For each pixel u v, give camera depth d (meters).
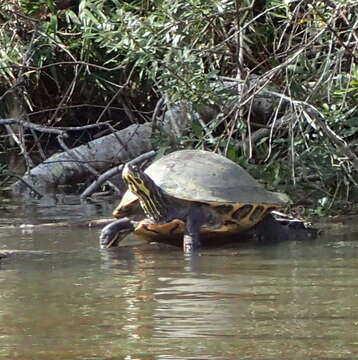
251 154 12.09
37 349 4.79
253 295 6.30
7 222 11.44
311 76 11.86
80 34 15.34
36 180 15.98
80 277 7.32
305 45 10.97
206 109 14.07
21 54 15.30
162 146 13.12
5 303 6.16
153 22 11.45
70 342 4.93
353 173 11.89
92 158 16.23
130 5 12.26
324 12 11.17
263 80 11.73
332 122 11.31
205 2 11.32
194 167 9.93
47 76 18.53
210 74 11.69
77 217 11.85
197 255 8.74
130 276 7.35
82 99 18.64
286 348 4.71
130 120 17.53
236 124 12.96
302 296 6.23
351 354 4.57
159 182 9.71
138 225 9.57
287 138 12.57
